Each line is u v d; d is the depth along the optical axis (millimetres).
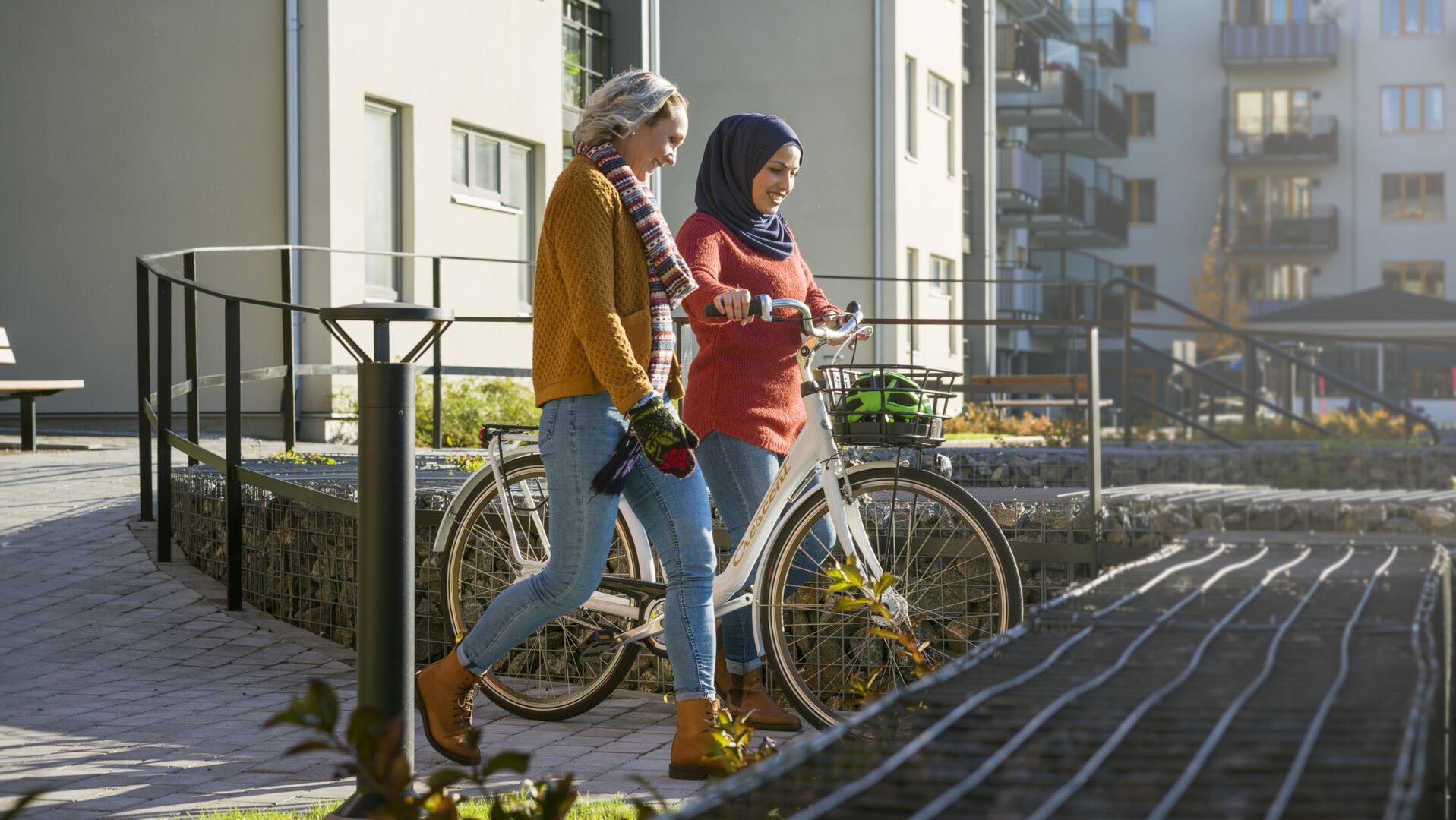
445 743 3564
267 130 12039
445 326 2984
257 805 3135
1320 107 52062
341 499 4969
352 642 5148
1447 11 51375
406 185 13117
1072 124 37594
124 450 9656
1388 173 51812
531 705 4188
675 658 3420
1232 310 47062
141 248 12078
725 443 3895
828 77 21062
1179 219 52812
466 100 13820
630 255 3336
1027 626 1802
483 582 4531
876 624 3959
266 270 11992
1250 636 1715
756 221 3965
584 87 17266
